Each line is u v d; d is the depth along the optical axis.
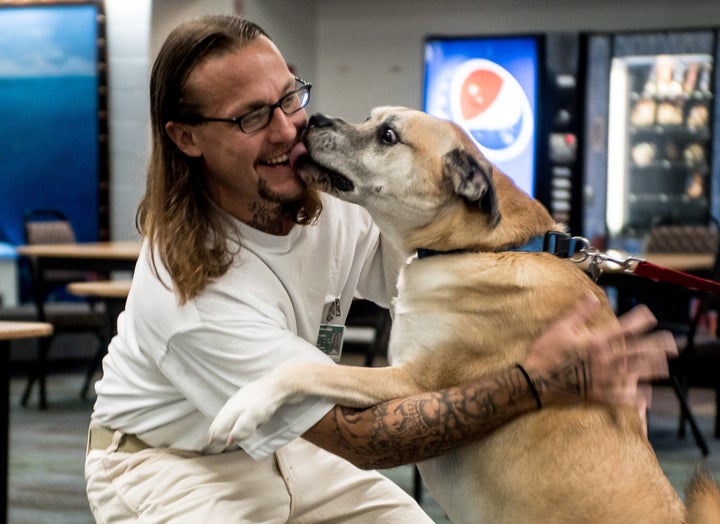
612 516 1.71
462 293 1.83
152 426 1.88
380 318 4.88
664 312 6.21
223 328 1.74
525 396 1.67
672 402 6.54
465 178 1.86
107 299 5.45
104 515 1.90
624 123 8.61
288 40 8.68
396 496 2.04
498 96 8.20
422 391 1.78
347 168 1.92
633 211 8.71
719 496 1.74
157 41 7.98
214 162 1.78
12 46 8.61
